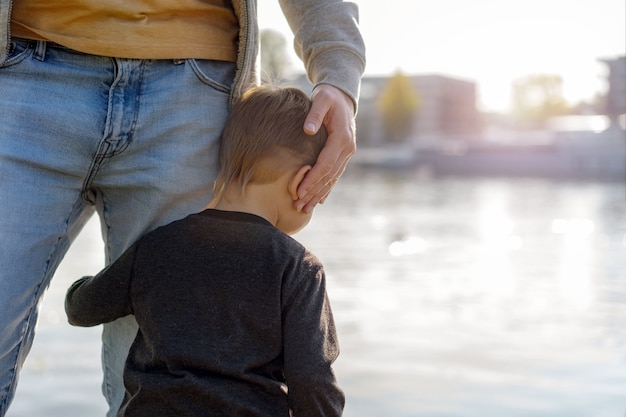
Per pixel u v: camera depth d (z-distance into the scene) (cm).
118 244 189
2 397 173
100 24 171
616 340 498
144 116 175
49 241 173
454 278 779
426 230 1331
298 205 180
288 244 169
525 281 761
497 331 524
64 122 168
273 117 177
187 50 178
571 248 1074
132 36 172
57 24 169
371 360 445
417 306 616
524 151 4103
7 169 164
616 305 627
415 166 4841
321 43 188
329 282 746
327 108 178
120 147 175
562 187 3109
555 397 376
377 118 7269
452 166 4262
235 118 180
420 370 424
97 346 457
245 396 160
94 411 347
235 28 187
